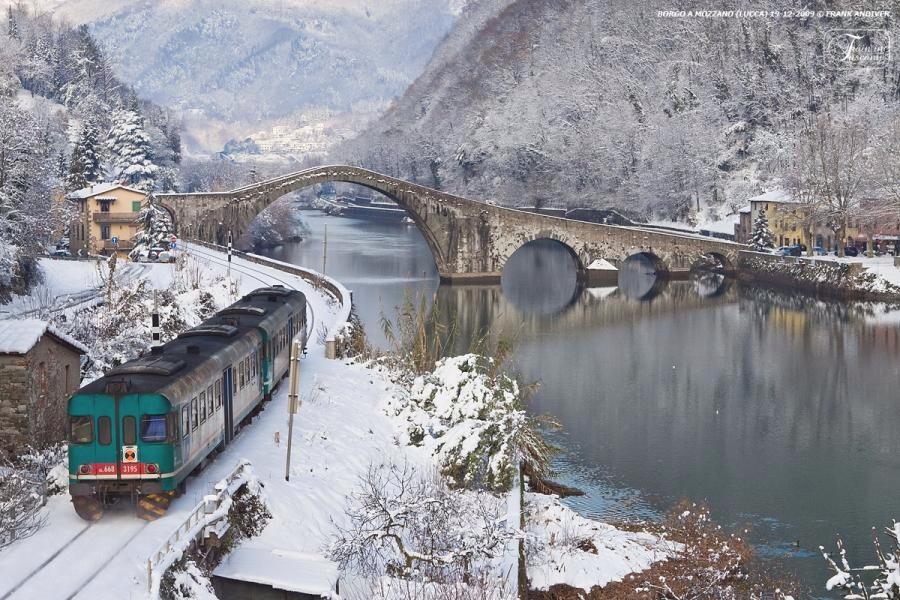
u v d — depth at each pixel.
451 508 31.05
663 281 138.12
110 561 25.58
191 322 58.00
